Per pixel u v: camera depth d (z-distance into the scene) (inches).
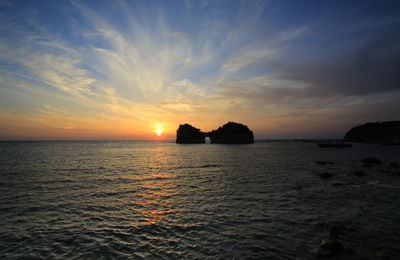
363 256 274.4
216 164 1392.7
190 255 284.2
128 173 1005.8
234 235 342.6
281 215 434.6
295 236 338.0
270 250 294.7
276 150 3115.2
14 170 1048.2
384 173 965.2
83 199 559.8
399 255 277.4
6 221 404.5
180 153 2549.2
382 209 471.5
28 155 1993.1
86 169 1115.3
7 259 276.8
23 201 536.4
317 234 345.1
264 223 391.9
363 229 361.4
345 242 313.6
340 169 1109.1
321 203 517.3
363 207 486.6
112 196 592.1
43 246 310.8
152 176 927.7
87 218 423.2
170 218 421.7
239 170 1107.3
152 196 592.4
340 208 478.9
